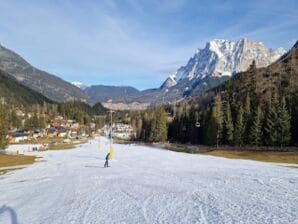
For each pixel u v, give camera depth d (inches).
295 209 814.5
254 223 685.3
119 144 7081.7
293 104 3909.9
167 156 3243.1
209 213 783.7
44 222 765.3
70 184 1387.8
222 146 4284.0
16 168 2385.6
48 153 4269.2
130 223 714.2
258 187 1200.2
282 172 1756.9
